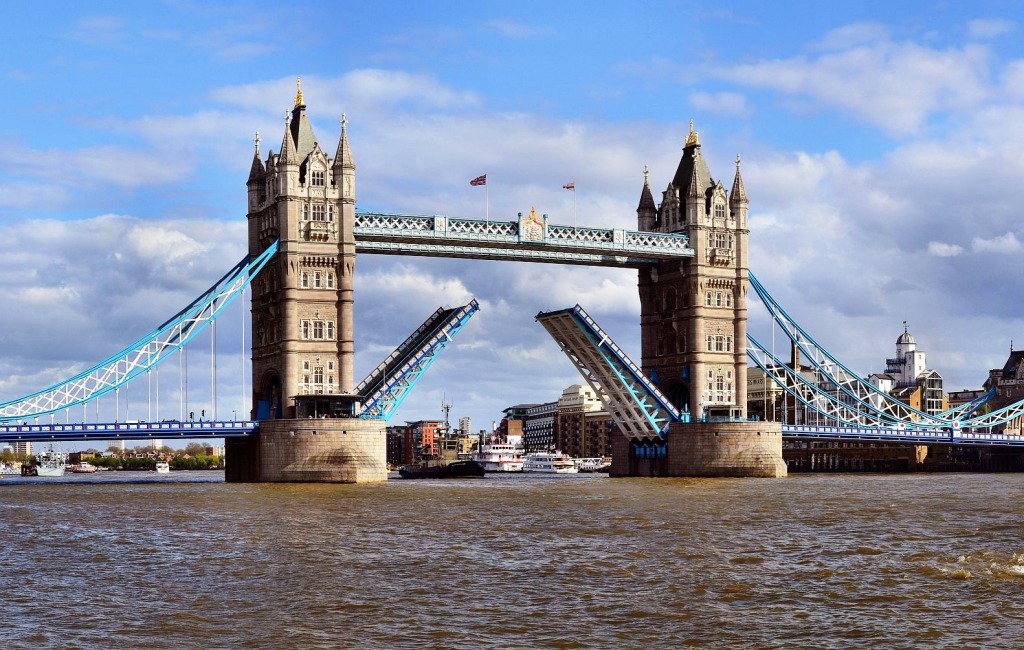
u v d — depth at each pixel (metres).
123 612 50.28
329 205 158.88
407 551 68.50
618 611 50.12
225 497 119.12
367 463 154.50
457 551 68.38
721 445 180.00
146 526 85.44
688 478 176.25
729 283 189.12
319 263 157.88
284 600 52.72
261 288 165.12
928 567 59.72
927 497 113.88
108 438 152.75
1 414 147.50
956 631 46.16
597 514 93.19
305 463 152.12
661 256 184.00
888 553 65.81
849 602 51.66
